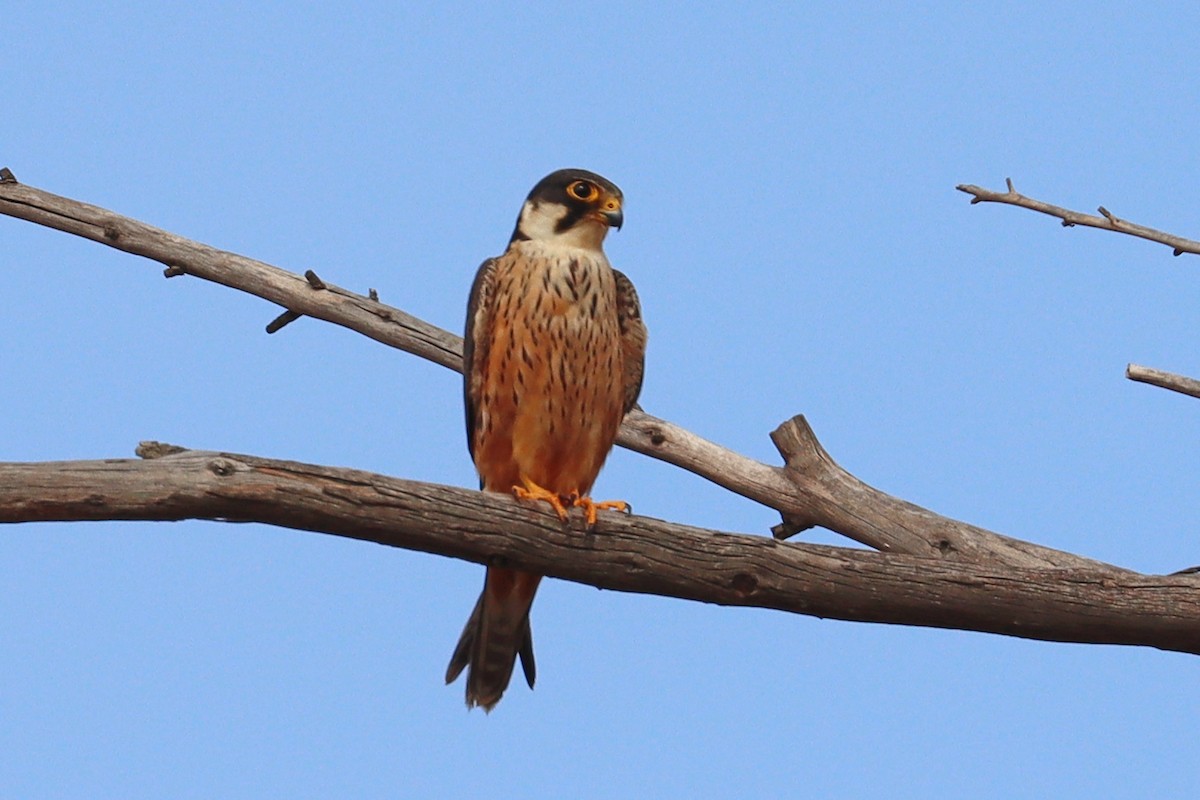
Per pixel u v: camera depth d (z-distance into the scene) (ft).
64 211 50.31
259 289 50.03
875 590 31.42
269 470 27.73
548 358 36.65
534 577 37.47
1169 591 32.04
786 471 45.55
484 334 37.65
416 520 29.17
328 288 49.85
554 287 36.73
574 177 38.34
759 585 31.14
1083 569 32.27
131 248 50.31
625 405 40.14
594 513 30.76
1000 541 43.52
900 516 44.24
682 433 46.26
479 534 29.78
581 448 37.60
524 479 37.91
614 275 39.01
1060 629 32.01
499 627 38.32
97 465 26.48
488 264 38.34
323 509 28.14
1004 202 35.83
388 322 49.39
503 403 37.24
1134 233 35.06
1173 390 36.68
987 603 31.71
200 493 26.89
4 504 25.82
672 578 30.94
